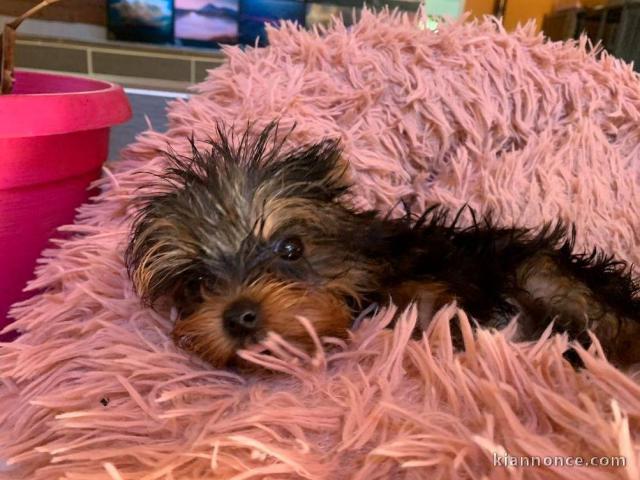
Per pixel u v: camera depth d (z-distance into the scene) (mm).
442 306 244
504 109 401
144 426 199
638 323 259
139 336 239
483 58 403
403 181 388
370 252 263
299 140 352
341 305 240
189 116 365
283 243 247
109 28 972
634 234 394
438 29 419
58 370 232
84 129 288
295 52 401
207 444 180
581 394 173
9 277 291
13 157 271
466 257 274
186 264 248
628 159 422
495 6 958
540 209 376
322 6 979
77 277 276
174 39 986
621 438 145
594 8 864
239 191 252
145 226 260
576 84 416
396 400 190
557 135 413
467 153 396
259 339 220
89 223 312
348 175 290
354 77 390
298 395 204
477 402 185
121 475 173
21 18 309
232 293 227
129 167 344
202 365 228
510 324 241
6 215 280
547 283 271
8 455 209
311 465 171
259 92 369
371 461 170
